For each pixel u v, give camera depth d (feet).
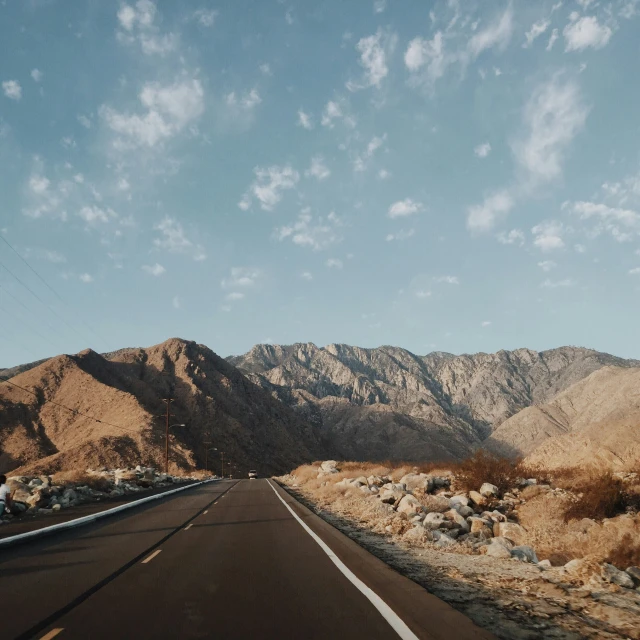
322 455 611.88
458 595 24.50
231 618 20.06
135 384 503.20
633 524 44.45
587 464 105.40
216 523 56.29
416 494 72.84
